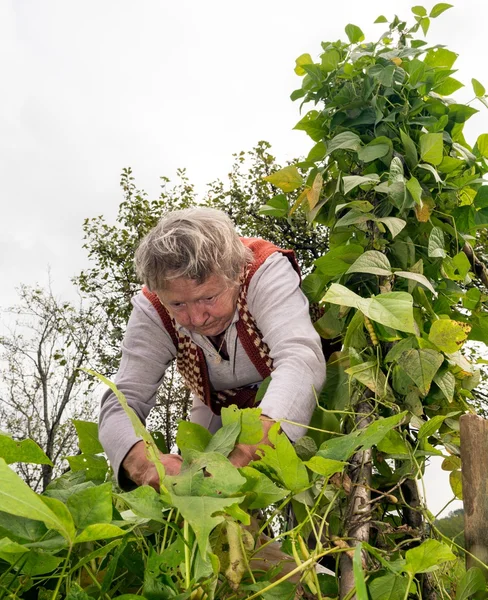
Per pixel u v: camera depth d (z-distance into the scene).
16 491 0.59
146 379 1.48
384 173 1.43
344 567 0.90
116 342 9.90
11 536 0.71
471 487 0.91
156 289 1.28
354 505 1.00
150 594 0.73
